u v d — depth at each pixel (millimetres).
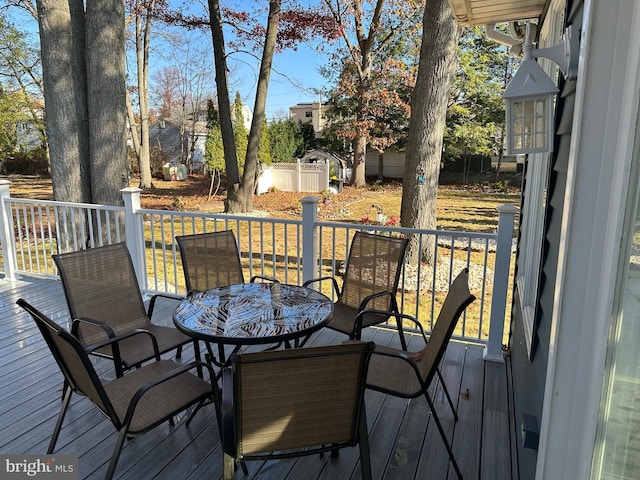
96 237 5516
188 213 4066
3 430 2348
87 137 5422
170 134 23000
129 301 2957
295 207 12094
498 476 2057
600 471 1163
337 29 11688
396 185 17516
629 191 1063
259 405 1590
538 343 1945
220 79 10398
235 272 3461
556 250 1649
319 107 21188
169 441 2271
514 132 1646
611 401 1109
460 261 6809
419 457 2178
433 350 2166
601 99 1158
